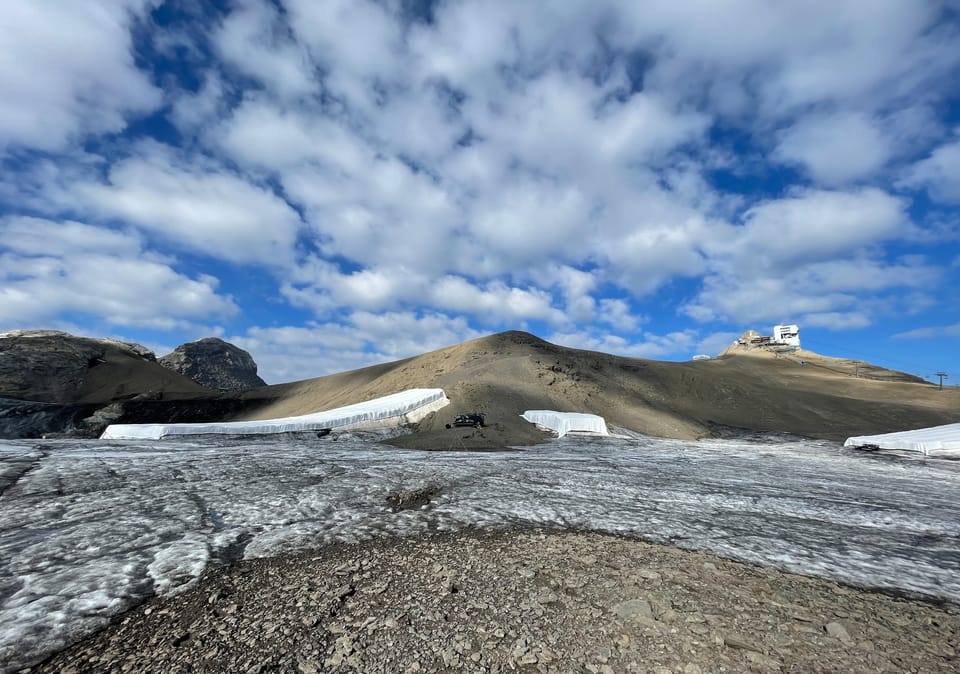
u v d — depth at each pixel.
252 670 4.73
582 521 11.38
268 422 37.19
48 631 5.60
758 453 38.06
